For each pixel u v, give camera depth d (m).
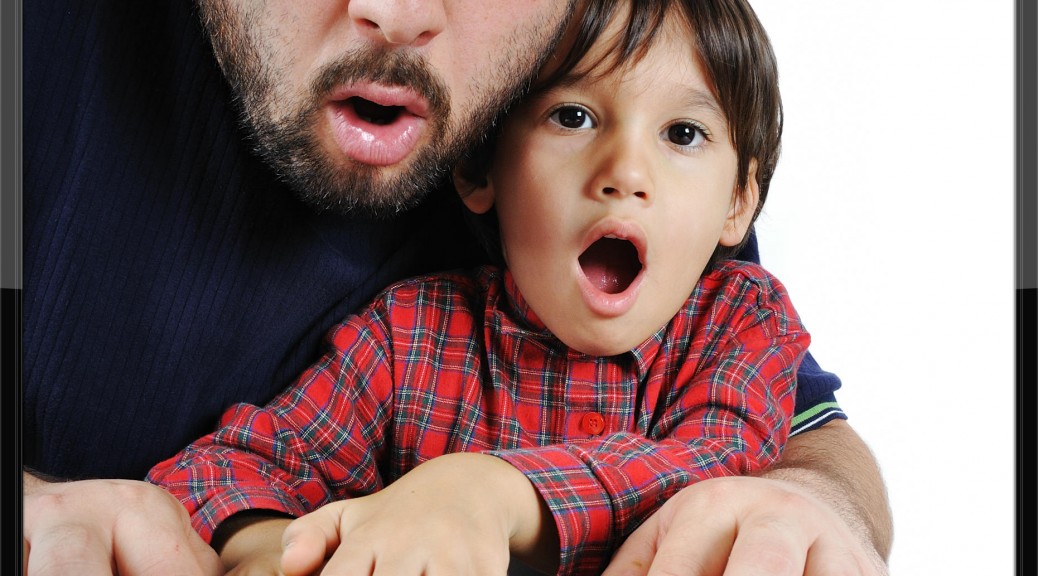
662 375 0.78
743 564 0.44
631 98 0.70
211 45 0.67
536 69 0.68
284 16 0.59
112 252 0.67
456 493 0.50
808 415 0.83
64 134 0.68
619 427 0.77
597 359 0.78
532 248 0.72
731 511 0.49
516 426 0.77
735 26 0.73
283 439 0.70
